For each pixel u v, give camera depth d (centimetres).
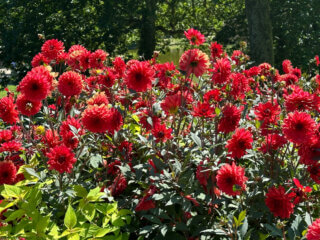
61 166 229
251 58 1152
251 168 282
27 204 229
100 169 282
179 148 285
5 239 218
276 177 266
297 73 396
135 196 267
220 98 312
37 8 1252
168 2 1491
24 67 1216
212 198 257
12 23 1262
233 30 1347
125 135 288
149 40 1377
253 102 357
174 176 244
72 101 304
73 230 213
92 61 356
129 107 343
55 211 249
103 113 249
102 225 242
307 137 223
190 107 323
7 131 298
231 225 220
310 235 179
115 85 340
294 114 226
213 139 311
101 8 1264
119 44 1346
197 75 281
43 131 272
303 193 224
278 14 1267
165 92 353
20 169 260
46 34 1199
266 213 262
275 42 1305
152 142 272
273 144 276
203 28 1527
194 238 250
